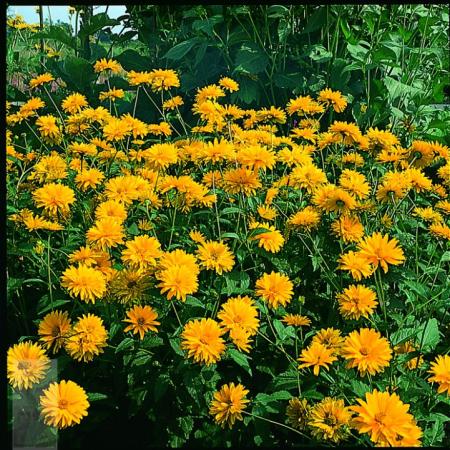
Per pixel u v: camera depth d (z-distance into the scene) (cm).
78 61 422
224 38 441
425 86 427
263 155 227
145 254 187
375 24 425
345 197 216
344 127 272
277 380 187
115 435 202
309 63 427
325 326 219
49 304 202
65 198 215
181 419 191
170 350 194
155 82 318
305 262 226
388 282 235
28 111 299
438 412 198
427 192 289
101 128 323
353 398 180
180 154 272
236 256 234
